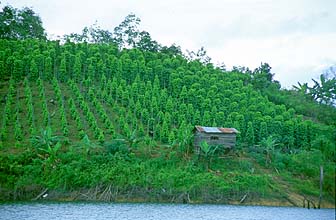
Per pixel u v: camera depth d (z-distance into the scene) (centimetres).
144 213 5056
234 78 10656
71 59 9631
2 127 7419
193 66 10531
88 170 6241
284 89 11862
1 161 6144
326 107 10262
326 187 5259
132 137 7094
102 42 13525
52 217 4616
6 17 12744
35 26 13388
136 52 10706
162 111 8456
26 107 8269
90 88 8831
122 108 8094
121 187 6109
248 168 6931
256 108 8938
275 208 5750
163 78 9694
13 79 9125
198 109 8681
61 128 7544
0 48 9875
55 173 6081
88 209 5216
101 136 7081
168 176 6306
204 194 6200
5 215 4669
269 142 7300
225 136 7206
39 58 9400
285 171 6938
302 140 8075
